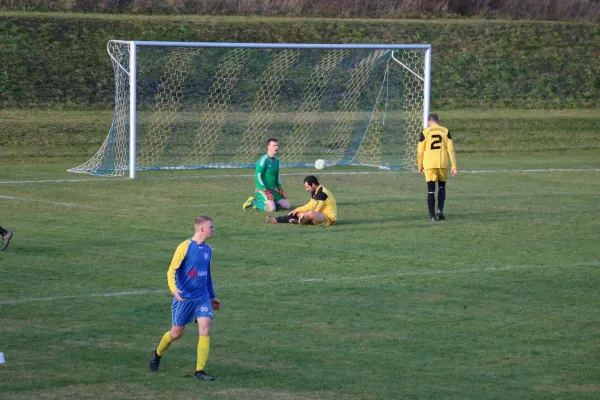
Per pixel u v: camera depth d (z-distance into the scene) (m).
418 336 28.42
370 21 124.62
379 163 82.31
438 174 50.41
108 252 40.25
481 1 137.38
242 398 22.45
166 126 89.25
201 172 72.44
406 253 41.38
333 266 38.44
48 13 110.62
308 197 59.44
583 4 139.75
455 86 113.56
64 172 69.75
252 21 118.38
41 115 89.38
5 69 95.94
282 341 27.72
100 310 30.83
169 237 43.94
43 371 24.31
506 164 82.19
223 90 98.38
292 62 104.06
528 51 123.69
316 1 129.62
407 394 22.98
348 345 27.38
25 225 46.50
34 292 33.00
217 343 27.42
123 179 66.56
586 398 22.92
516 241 44.75
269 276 36.41
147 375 24.23
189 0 123.19
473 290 34.59
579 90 118.06
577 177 72.69
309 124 94.81
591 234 47.00
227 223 48.56
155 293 33.25
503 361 25.98
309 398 22.55
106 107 95.69
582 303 32.88
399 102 104.94
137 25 110.12
